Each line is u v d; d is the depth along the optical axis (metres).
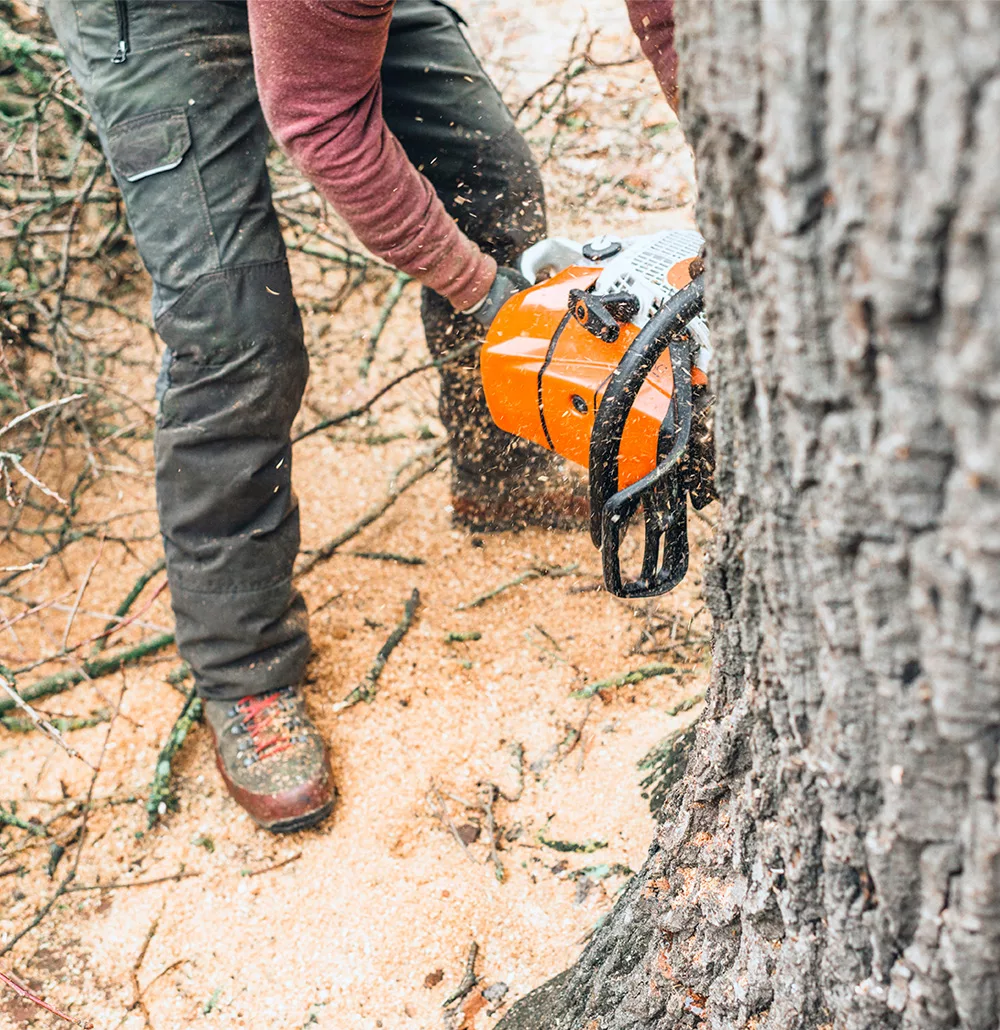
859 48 0.59
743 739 1.04
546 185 3.59
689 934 1.18
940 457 0.66
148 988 1.83
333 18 1.40
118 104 1.75
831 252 0.66
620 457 1.47
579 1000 1.40
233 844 2.07
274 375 1.88
